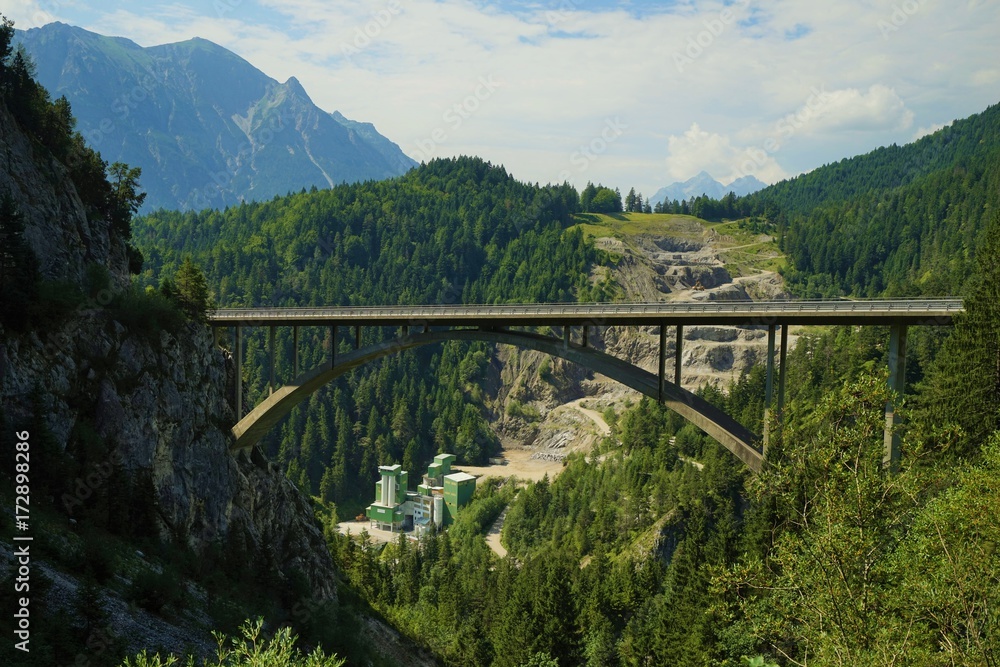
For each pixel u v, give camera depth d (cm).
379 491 12669
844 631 1426
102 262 5319
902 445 1573
